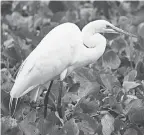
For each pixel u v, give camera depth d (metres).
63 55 10.71
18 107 10.55
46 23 16.53
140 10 16.58
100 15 18.39
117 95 10.76
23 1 17.45
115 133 9.67
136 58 12.53
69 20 15.18
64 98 11.08
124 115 10.25
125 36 14.27
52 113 9.97
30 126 9.12
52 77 10.82
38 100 11.39
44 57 10.58
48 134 9.27
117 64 12.34
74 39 10.88
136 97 10.82
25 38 14.48
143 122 9.91
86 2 19.73
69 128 9.19
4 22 16.78
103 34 13.92
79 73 11.35
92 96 10.79
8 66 12.92
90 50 11.10
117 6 18.47
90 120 9.76
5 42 14.22
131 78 11.41
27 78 10.45
